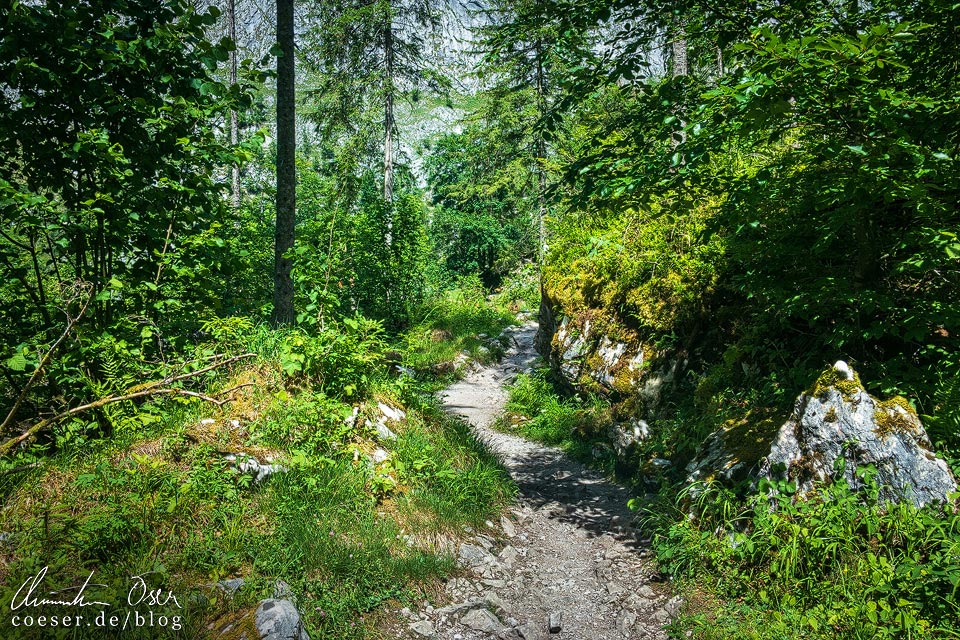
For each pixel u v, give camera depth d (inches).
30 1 179.5
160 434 180.1
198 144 202.4
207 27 207.3
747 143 238.1
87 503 146.3
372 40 816.3
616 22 219.1
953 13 162.2
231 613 126.3
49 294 196.5
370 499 192.1
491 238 1387.8
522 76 722.8
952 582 125.9
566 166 227.8
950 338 193.3
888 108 155.0
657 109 210.7
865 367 201.6
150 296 209.2
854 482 159.3
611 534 224.4
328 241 334.0
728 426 219.8
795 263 215.8
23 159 184.4
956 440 168.1
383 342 266.2
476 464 247.8
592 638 157.1
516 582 183.9
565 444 341.1
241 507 163.0
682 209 213.2
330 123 816.3
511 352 642.2
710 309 282.5
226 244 236.2
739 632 143.2
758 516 165.9
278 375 223.6
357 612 148.6
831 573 147.3
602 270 359.6
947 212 169.3
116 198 191.9
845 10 195.0
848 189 161.8
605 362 329.1
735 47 151.1
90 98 185.6
